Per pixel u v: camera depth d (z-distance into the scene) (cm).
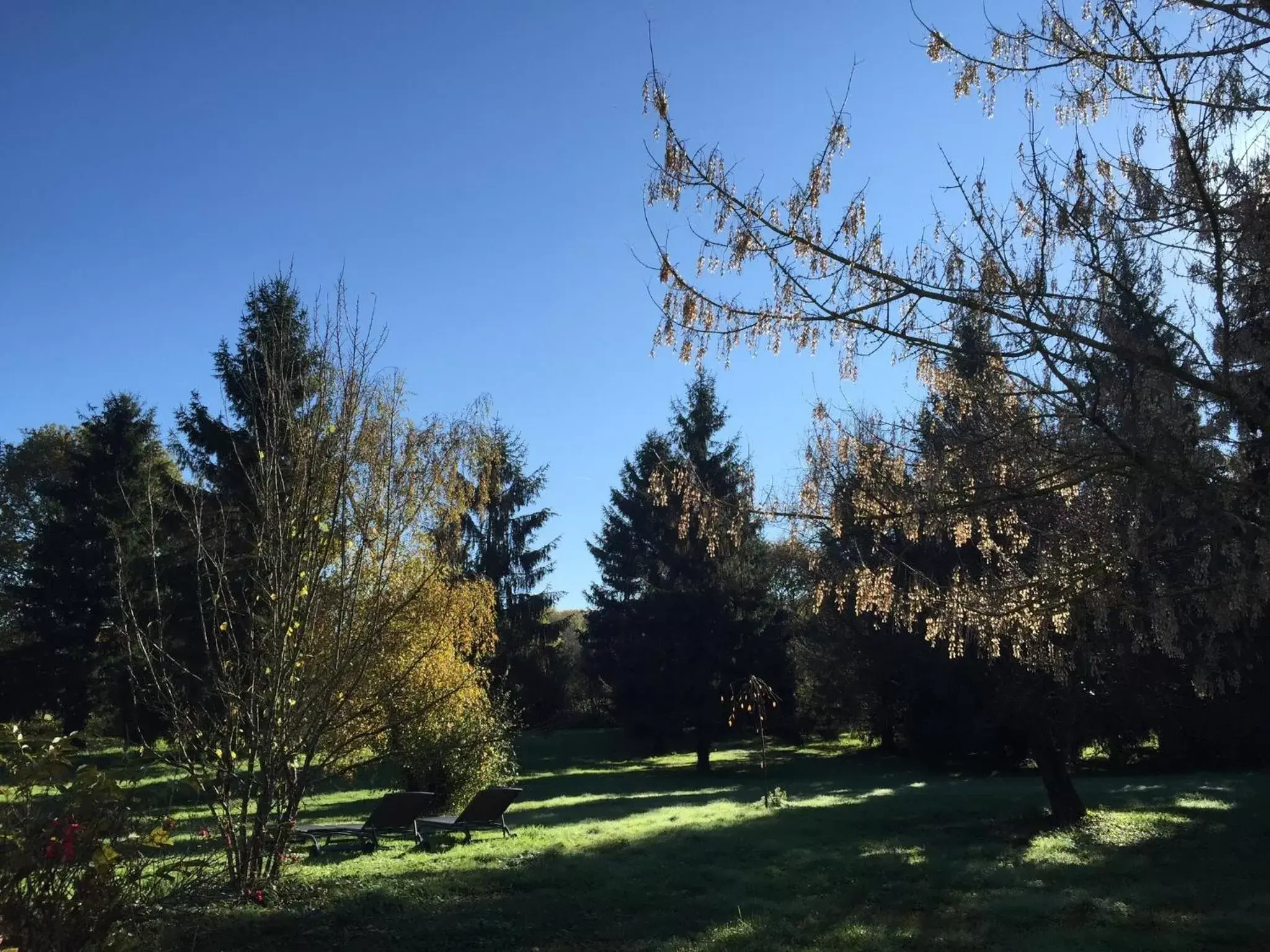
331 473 980
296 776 928
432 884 917
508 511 4191
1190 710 1709
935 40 578
